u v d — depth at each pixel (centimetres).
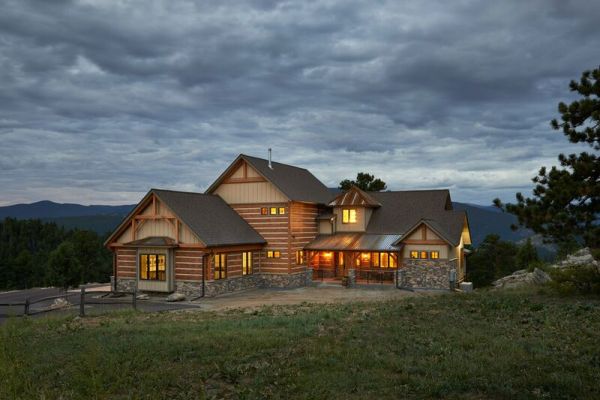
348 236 3916
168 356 1206
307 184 4231
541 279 2819
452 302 1953
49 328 1777
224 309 2406
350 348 1215
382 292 3341
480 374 977
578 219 1673
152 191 3297
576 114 1747
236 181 3853
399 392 910
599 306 1684
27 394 952
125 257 3425
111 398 952
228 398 929
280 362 1117
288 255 3659
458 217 3809
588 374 962
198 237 3125
